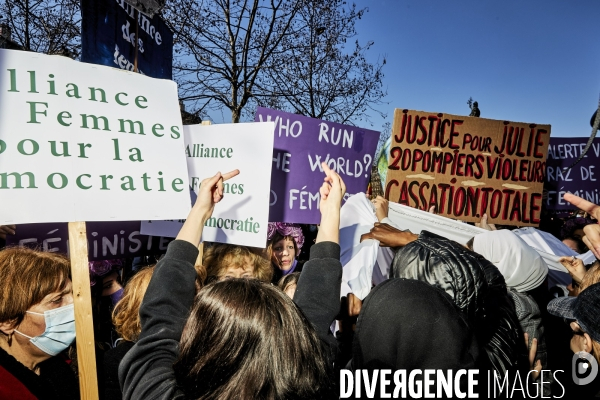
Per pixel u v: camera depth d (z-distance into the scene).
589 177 4.59
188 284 1.15
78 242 1.70
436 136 3.47
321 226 1.37
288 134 3.06
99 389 1.92
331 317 1.19
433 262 1.27
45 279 1.56
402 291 1.14
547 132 3.59
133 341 1.83
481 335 1.28
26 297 1.52
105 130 1.89
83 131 1.83
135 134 1.97
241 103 8.41
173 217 1.97
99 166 1.83
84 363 1.62
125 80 2.01
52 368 1.76
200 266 2.32
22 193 1.65
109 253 2.57
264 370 0.81
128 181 1.89
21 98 1.73
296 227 3.84
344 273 2.76
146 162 1.96
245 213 2.38
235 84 8.38
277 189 3.03
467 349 1.12
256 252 2.91
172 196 1.99
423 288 1.14
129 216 1.85
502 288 1.42
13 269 1.54
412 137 3.45
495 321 1.35
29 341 1.58
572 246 4.06
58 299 1.61
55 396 1.61
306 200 3.11
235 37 8.30
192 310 0.91
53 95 1.80
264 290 0.91
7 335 1.54
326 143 3.15
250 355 0.82
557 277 3.38
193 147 2.57
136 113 2.00
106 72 1.96
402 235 2.12
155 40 3.26
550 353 2.39
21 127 1.71
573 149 4.65
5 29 6.59
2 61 1.72
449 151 3.49
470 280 1.22
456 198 3.50
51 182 1.71
